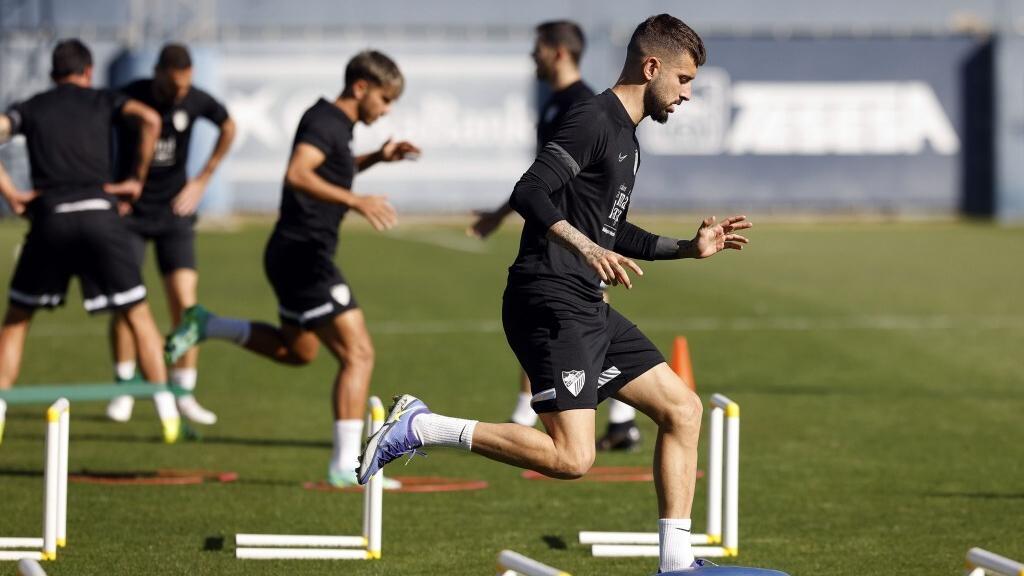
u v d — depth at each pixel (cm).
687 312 6284
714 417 2470
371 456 2012
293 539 2469
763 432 3738
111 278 3391
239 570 2308
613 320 2111
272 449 3516
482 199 11750
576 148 1953
